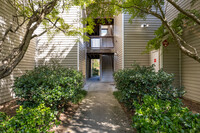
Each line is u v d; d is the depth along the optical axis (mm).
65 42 6645
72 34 5332
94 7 4266
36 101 2908
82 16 7344
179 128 1273
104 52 11391
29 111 1802
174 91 2799
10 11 4531
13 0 4129
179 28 4680
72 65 6598
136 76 3078
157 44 5215
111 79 11688
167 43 5488
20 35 5133
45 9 3002
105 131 2578
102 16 4578
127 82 3207
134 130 2613
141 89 3004
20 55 2562
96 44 11875
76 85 3988
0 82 4121
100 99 5109
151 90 2869
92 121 3051
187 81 4977
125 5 4047
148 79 3027
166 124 1313
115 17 10438
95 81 11633
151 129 1304
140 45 6676
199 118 1443
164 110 1681
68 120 3090
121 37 7148
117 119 3170
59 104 3492
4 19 4270
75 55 6637
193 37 4652
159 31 5121
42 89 2922
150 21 6699
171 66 5504
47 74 3672
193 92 4613
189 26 4824
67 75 4086
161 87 2947
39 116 1740
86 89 7359
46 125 1803
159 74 3131
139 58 6660
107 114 3502
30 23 2779
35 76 3334
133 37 6691
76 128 2691
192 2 4379
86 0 4176
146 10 3910
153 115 1568
